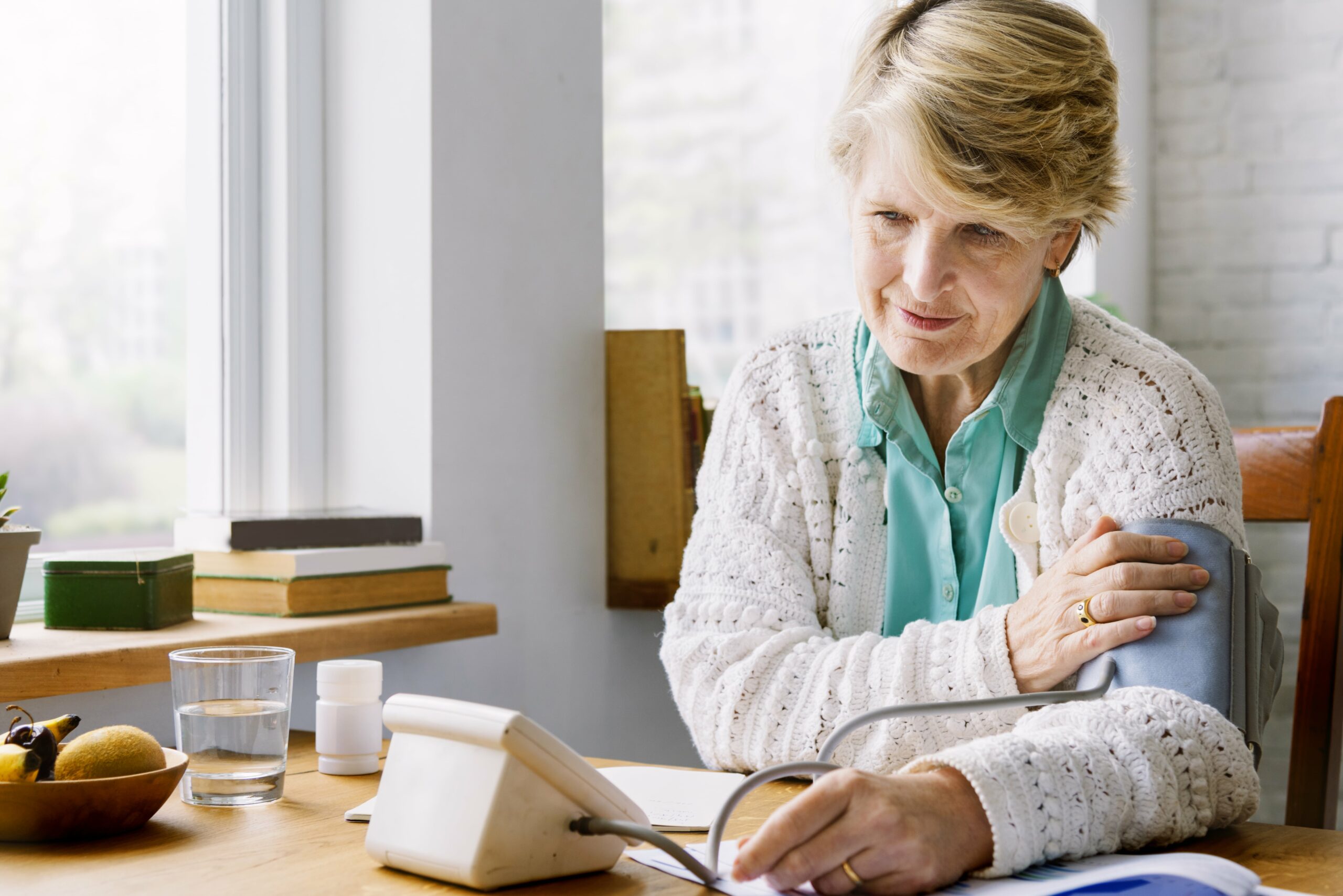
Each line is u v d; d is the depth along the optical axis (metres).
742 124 3.70
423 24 1.58
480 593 1.66
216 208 1.62
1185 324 3.03
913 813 0.69
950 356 1.04
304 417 1.65
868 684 0.98
